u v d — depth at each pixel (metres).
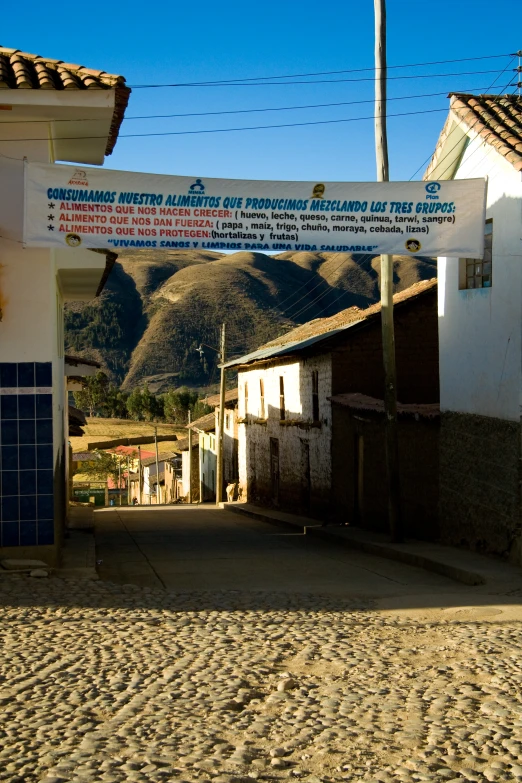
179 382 107.38
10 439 11.23
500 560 13.12
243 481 36.06
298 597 10.26
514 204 13.01
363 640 7.73
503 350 13.28
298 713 5.52
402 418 17.34
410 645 7.53
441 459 15.70
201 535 20.95
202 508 35.59
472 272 14.62
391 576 12.61
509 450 13.02
